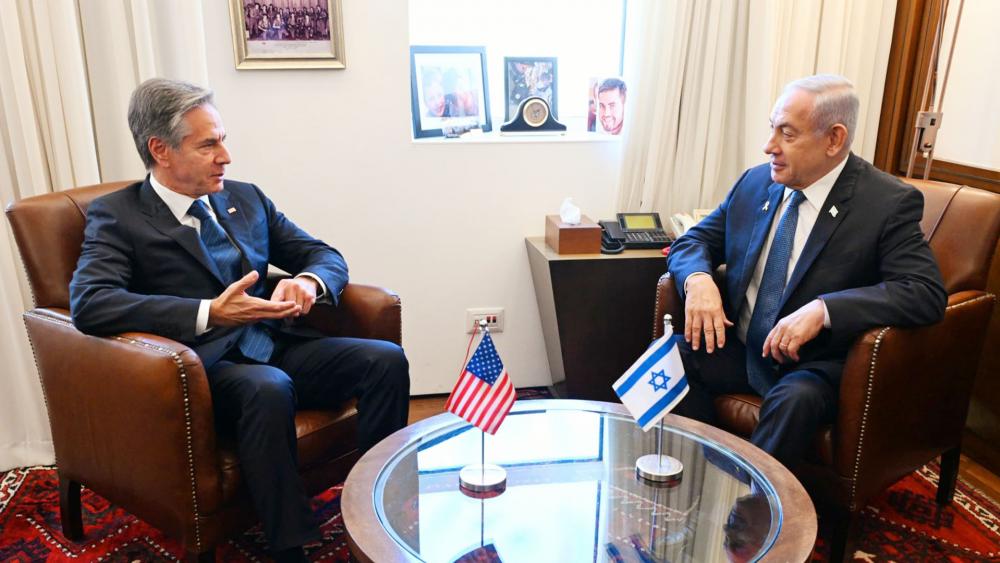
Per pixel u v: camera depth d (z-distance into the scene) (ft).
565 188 9.42
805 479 6.31
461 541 4.33
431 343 9.64
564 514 4.65
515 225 9.42
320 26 8.30
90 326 5.51
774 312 6.71
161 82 6.01
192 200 6.33
